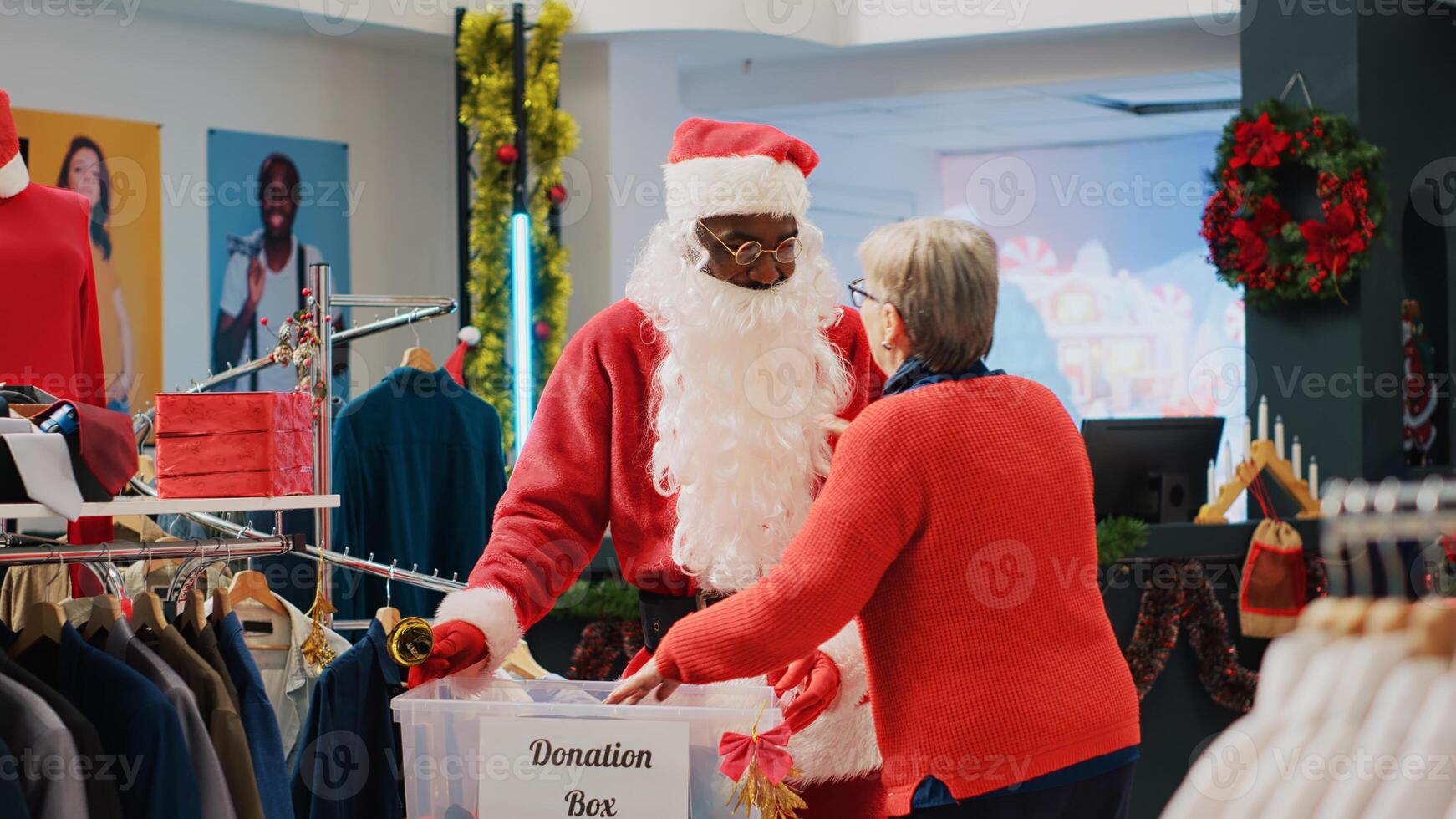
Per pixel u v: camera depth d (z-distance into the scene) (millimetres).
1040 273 9039
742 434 2061
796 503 2094
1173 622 4129
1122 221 8789
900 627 1769
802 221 2158
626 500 2143
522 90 5723
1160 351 8773
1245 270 5133
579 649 3656
